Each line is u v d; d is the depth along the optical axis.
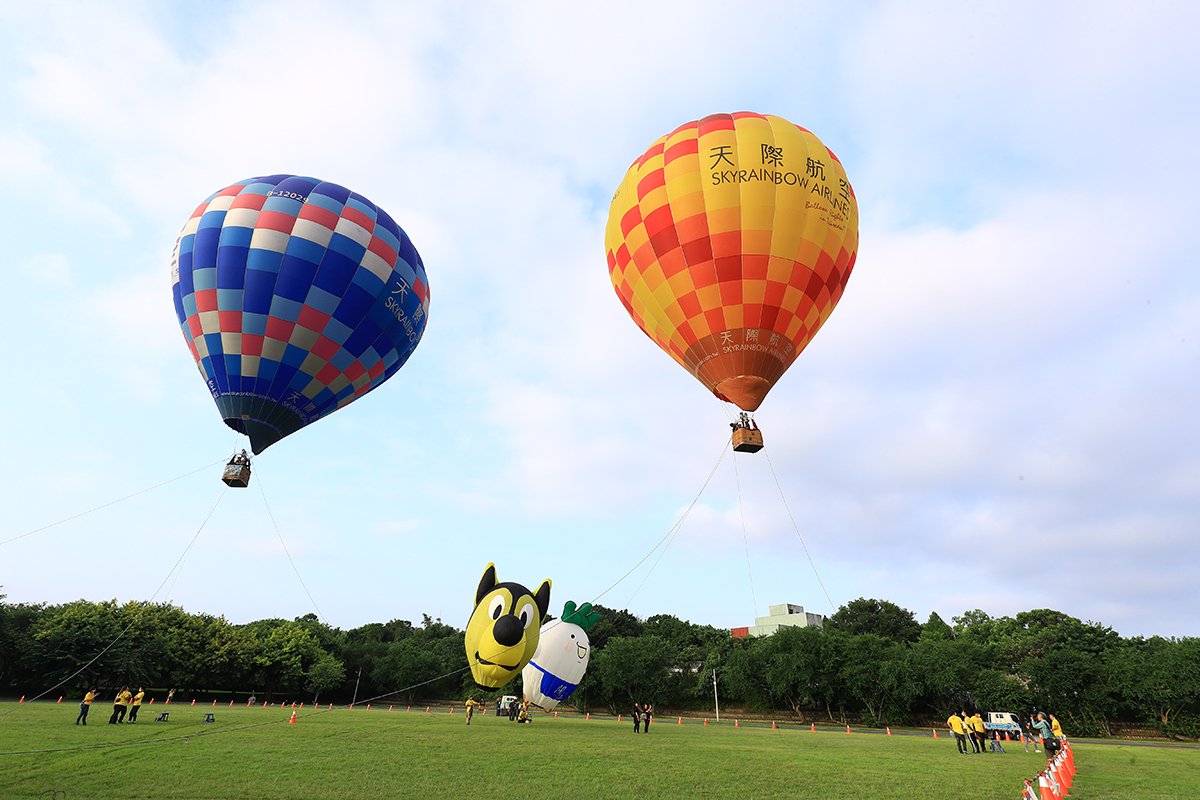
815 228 23.81
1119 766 23.39
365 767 17.14
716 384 24.16
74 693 53.69
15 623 57.31
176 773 15.73
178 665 59.44
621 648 63.97
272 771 16.25
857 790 15.94
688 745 25.64
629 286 26.41
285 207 26.05
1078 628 68.75
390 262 27.31
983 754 25.95
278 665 65.25
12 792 13.44
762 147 24.20
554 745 23.39
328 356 25.67
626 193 26.50
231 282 24.83
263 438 25.17
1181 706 48.19
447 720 35.66
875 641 59.06
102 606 58.50
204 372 25.33
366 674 75.19
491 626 26.67
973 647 58.31
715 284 23.61
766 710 61.78
